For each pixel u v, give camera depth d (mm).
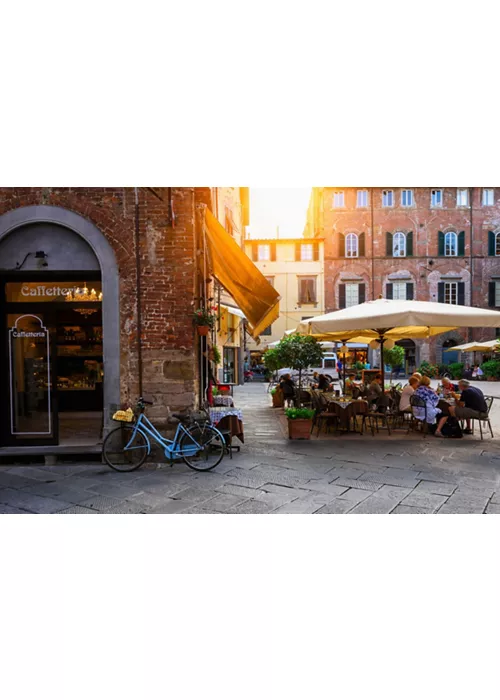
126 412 7164
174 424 7484
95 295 7977
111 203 7445
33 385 7750
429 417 9234
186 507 5539
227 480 6484
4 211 7309
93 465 7281
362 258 33906
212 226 7965
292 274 34219
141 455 7320
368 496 5844
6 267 7438
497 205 33750
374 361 32094
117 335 7492
